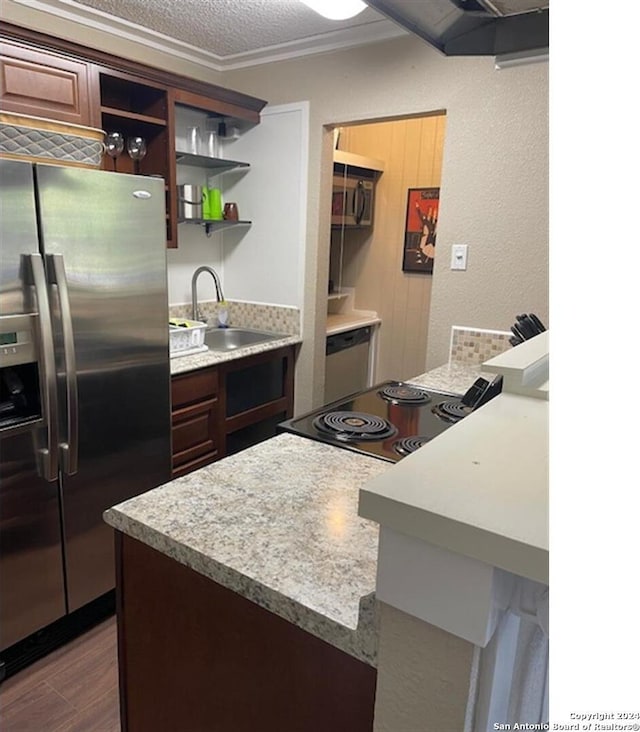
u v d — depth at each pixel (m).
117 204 1.87
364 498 0.53
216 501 1.06
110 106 2.58
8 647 1.78
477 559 0.47
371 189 3.86
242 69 3.05
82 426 1.87
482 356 2.49
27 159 1.73
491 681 0.54
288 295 3.13
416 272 3.83
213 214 3.01
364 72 2.63
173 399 2.41
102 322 1.88
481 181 2.38
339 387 3.66
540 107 2.20
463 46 1.50
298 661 0.81
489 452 0.61
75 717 1.63
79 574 1.94
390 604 0.55
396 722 0.58
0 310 1.58
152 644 1.02
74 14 2.41
